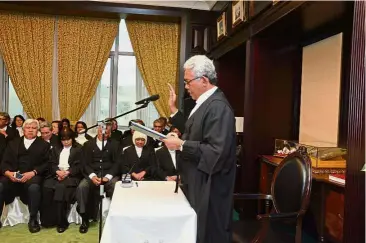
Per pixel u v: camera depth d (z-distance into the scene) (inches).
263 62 129.4
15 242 117.0
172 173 140.9
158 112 218.5
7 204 133.3
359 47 61.2
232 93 180.1
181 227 58.6
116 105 225.5
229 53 161.6
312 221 104.3
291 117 132.3
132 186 75.9
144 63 218.2
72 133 144.3
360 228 61.2
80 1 193.8
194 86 63.9
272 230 80.0
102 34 214.7
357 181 61.4
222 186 60.9
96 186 136.0
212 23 196.5
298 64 132.3
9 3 189.0
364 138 60.1
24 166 135.6
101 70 216.8
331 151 97.2
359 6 61.6
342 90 108.5
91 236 124.0
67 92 213.5
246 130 130.5
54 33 212.2
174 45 219.6
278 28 117.0
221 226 60.9
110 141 143.2
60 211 129.6
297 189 70.8
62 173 133.4
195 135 62.3
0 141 146.6
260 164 128.6
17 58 207.6
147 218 57.5
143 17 206.1
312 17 103.1
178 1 194.2
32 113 211.3
